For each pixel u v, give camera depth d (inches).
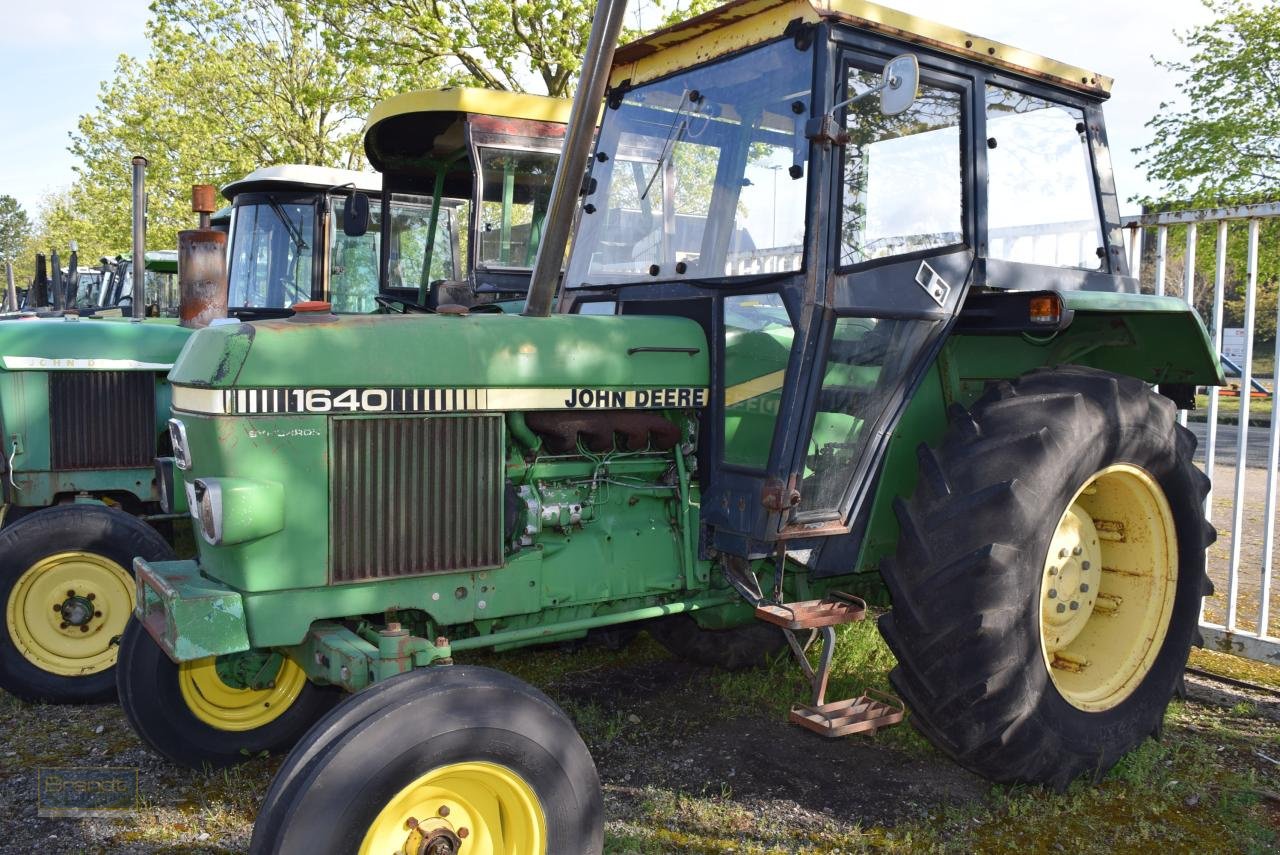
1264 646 163.6
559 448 114.0
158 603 106.7
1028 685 115.0
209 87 652.1
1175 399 159.5
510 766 89.0
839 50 111.4
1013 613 112.8
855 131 113.5
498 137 212.7
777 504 110.4
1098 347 152.6
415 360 104.7
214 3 634.2
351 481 101.8
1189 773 128.6
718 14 117.8
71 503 159.5
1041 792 120.7
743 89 118.8
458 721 86.3
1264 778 128.0
